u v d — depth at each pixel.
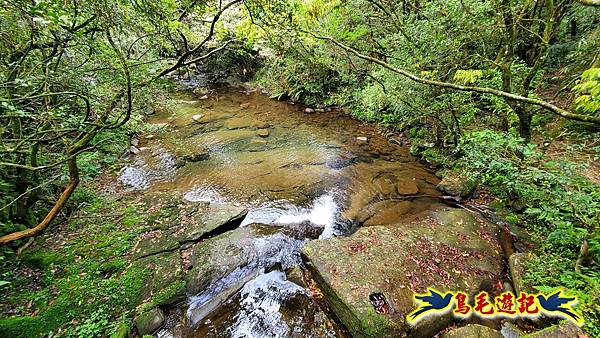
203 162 8.12
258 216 6.07
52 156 4.84
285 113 12.22
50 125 3.67
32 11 2.36
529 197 4.48
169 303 4.09
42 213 5.10
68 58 3.38
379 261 4.49
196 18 3.13
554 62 8.12
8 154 3.96
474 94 6.47
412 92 6.74
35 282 4.07
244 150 8.88
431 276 4.29
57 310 3.73
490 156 4.46
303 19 5.13
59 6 2.46
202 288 4.33
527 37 7.21
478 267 4.48
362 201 6.60
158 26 2.95
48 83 3.13
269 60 13.20
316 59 8.19
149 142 9.09
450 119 7.38
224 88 15.42
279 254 5.02
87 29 2.97
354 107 11.86
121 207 5.86
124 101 3.56
